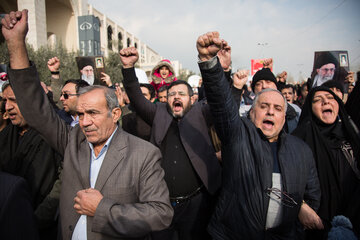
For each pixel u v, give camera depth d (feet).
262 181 4.95
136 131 9.19
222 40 4.33
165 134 7.47
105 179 4.54
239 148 5.07
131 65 7.56
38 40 55.06
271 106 5.48
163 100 12.49
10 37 4.32
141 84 12.12
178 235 7.29
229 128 4.83
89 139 4.69
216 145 7.35
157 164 4.97
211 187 6.81
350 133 6.85
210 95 4.55
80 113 4.76
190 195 7.16
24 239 2.81
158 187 4.75
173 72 15.42
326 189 6.51
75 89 8.71
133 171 4.69
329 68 14.85
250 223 4.92
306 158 5.45
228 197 5.18
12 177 2.95
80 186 4.75
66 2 77.66
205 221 7.29
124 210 4.15
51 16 79.66
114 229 4.01
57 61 10.48
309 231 6.52
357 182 6.44
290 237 5.16
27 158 5.60
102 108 4.67
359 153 6.46
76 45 81.15
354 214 5.70
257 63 24.11
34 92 4.68
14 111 5.77
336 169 6.64
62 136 5.26
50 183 5.66
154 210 4.40
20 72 4.43
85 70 12.69
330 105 7.11
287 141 5.52
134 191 4.67
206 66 4.31
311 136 7.17
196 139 6.97
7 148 5.76
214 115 4.77
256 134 5.27
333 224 5.05
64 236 4.57
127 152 4.84
